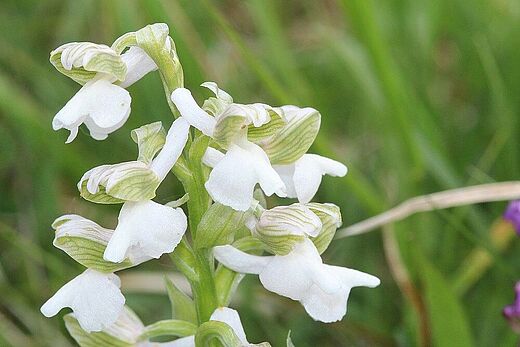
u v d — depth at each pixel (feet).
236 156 0.63
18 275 0.98
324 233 0.67
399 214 0.85
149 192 0.63
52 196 0.97
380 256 0.96
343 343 0.91
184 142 0.64
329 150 0.88
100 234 0.65
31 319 0.93
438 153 0.95
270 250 0.66
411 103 0.96
